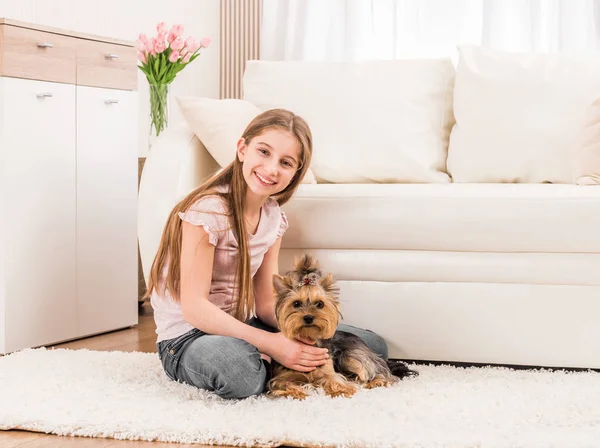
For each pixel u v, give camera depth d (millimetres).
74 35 2688
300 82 2963
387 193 2287
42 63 2568
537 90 2783
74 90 2699
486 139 2783
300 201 2316
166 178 2463
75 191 2723
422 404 1781
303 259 1910
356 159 2826
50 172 2623
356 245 2299
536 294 2195
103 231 2844
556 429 1607
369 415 1691
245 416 1689
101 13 3791
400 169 2816
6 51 2441
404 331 2270
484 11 3773
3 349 2508
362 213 2273
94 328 2828
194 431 1612
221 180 2025
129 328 2986
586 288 2178
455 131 2883
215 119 2570
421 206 2236
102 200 2832
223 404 1811
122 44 2906
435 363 2320
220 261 2000
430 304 2246
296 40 4211
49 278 2643
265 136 1928
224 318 1906
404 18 3996
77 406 1786
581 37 3652
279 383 1897
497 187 2359
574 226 2156
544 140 2713
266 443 1565
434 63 2992
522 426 1630
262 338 1883
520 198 2191
